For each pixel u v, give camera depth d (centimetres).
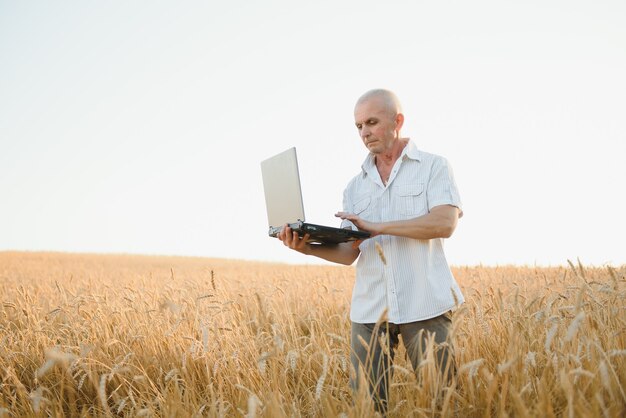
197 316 495
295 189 300
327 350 398
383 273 297
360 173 330
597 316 322
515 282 735
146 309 585
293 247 307
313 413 287
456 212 290
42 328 530
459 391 272
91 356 425
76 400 388
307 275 1225
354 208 327
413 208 300
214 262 3653
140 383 364
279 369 351
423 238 281
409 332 291
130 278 1255
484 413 255
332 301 716
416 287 290
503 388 240
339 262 332
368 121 300
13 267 2441
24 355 464
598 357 277
